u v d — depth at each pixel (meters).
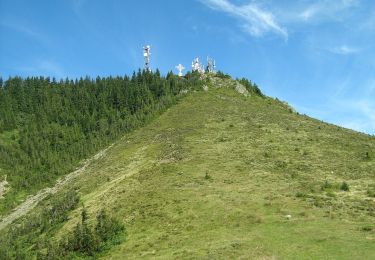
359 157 74.81
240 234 41.94
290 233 40.28
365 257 33.44
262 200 51.09
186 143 86.19
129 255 42.88
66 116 143.00
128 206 56.50
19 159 116.81
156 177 66.44
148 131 107.69
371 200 50.44
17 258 53.31
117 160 90.38
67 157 113.56
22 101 153.38
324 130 97.12
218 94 137.88
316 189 55.69
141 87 150.75
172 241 43.56
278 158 73.38
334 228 40.53
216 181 60.97
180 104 128.50
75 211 65.81
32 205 88.62
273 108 125.38
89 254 46.16
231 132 93.56
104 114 142.25
